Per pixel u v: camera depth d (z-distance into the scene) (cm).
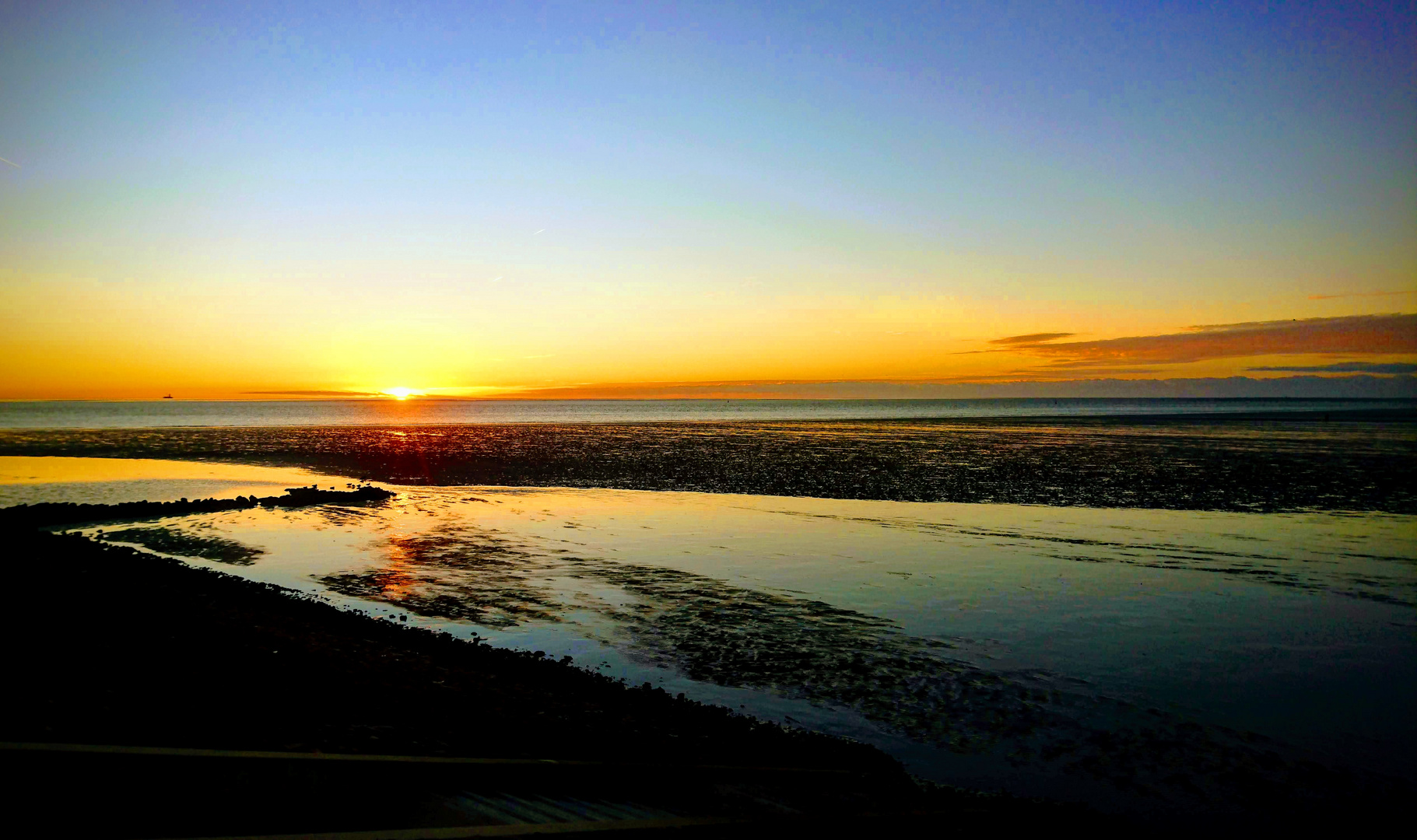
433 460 5566
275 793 593
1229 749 1114
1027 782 1016
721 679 1380
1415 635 1617
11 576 1502
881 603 1859
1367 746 1123
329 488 4081
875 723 1199
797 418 14375
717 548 2484
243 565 2256
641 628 1662
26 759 539
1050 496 3662
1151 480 4197
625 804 739
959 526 2895
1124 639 1595
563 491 3953
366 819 592
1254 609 1811
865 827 769
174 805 548
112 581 1627
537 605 1831
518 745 903
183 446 6950
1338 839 889
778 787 877
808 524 2928
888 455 5722
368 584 2030
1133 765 1067
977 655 1505
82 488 4072
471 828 544
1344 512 3184
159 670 951
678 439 7581
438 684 1134
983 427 9819
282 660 1115
